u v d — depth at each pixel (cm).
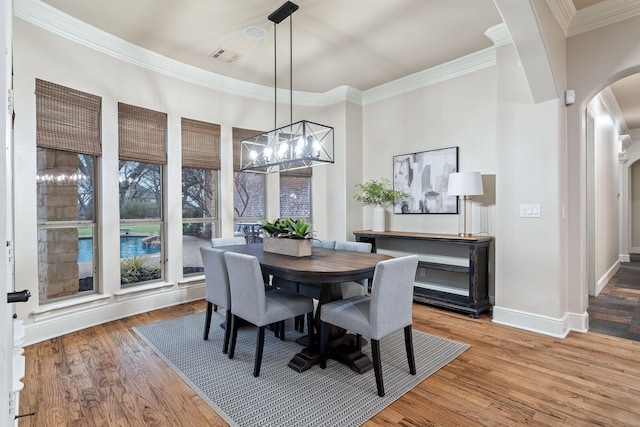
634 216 813
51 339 297
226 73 434
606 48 290
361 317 218
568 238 316
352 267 235
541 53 268
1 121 55
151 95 381
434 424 181
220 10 296
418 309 382
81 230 334
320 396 208
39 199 304
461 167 404
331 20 313
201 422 184
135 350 274
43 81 295
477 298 354
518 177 320
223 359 259
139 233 383
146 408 196
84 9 293
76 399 204
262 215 496
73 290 328
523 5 236
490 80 378
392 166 477
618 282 520
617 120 604
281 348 280
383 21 315
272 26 323
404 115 461
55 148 305
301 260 264
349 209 498
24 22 281
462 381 224
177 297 405
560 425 180
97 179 343
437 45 363
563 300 308
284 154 328
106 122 342
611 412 191
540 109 307
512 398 205
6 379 57
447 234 412
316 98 519
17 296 77
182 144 410
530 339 293
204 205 442
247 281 236
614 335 302
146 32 332
